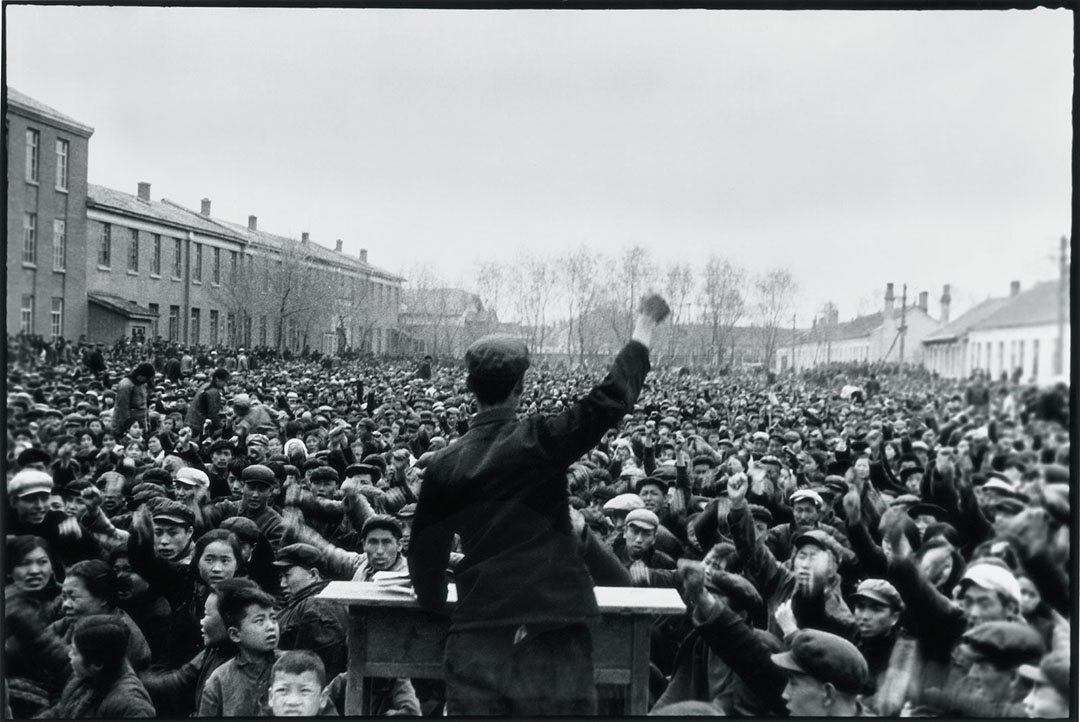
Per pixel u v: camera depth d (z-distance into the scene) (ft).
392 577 11.62
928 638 12.11
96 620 12.15
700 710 11.59
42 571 13.07
